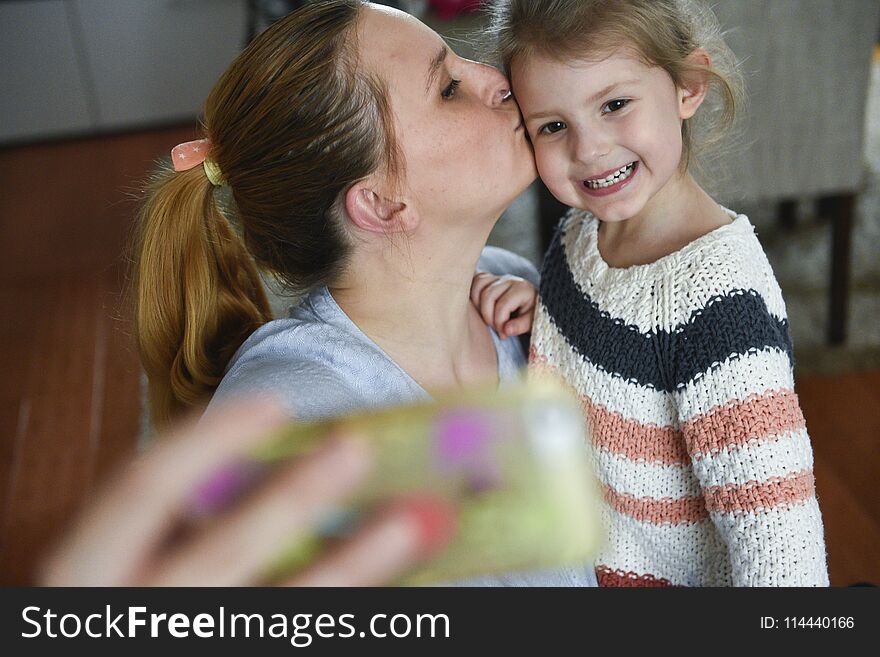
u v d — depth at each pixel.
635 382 0.92
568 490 0.23
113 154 3.94
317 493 0.23
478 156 0.91
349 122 0.85
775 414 0.84
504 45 0.96
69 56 3.92
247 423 0.25
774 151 2.23
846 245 2.31
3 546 2.07
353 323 0.93
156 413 1.05
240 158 0.89
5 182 3.79
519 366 1.09
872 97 3.41
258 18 3.42
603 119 0.92
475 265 0.98
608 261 1.00
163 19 3.90
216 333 0.99
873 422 2.15
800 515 0.84
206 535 0.24
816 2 2.05
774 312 0.90
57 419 2.50
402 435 0.23
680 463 0.94
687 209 0.97
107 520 0.24
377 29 0.87
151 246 0.96
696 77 0.95
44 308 2.97
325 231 0.91
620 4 0.89
